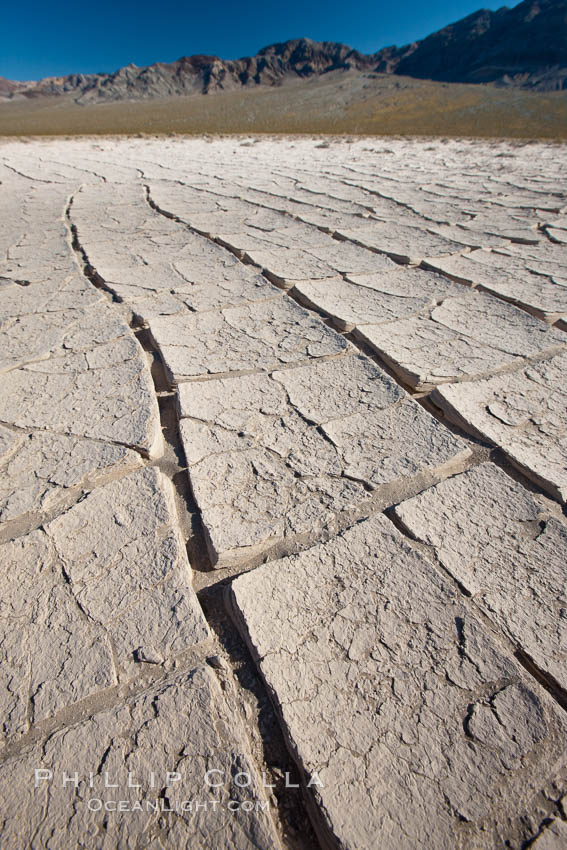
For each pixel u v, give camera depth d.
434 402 2.06
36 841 0.87
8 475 1.68
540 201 5.47
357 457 1.75
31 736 1.01
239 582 1.29
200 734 1.01
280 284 3.24
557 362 2.25
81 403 2.02
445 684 1.09
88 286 3.18
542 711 1.04
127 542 1.42
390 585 1.29
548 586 1.30
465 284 3.16
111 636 1.19
